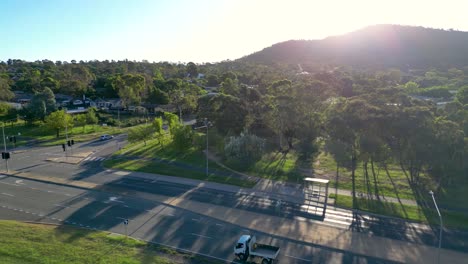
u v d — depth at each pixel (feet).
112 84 544.62
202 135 274.98
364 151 201.57
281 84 343.05
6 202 178.09
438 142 179.22
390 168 225.97
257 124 301.84
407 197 177.68
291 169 225.56
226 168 232.32
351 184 197.57
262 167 231.50
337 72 531.50
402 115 191.72
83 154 279.69
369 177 209.15
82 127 389.39
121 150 289.53
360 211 162.50
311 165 234.58
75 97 555.28
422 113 192.54
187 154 268.00
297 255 124.47
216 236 139.64
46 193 191.72
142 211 165.78
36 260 115.14
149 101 518.78
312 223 150.71
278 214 160.04
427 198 176.04
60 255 119.85
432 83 609.01
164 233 142.31
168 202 175.94
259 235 140.36
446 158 179.22
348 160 227.81
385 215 157.89
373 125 198.49
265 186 197.16
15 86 600.39
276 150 272.92
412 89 508.94
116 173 226.58
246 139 231.71
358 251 127.03
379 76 552.00
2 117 417.28
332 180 204.85
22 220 155.53
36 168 241.14
